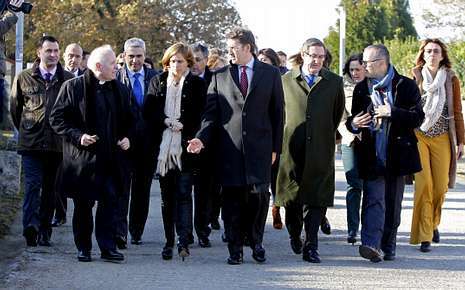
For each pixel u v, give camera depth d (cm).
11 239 1014
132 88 1003
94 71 855
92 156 848
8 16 890
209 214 1017
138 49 1006
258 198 868
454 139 1007
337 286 778
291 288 764
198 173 928
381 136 893
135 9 4469
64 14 4369
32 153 958
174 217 898
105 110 856
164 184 893
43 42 963
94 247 967
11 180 1351
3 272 814
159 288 751
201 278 798
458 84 1012
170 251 900
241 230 879
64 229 1103
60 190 859
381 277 824
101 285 758
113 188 870
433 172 1004
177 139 883
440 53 1006
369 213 896
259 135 863
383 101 901
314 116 898
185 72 900
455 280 819
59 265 844
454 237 1099
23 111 966
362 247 891
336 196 1540
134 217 1006
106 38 4425
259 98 864
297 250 952
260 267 862
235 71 873
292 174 904
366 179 897
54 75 966
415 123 891
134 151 974
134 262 879
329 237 1093
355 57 1087
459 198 1527
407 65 2989
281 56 1270
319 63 905
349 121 909
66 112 856
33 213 951
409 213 1327
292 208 936
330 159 899
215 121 873
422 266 890
